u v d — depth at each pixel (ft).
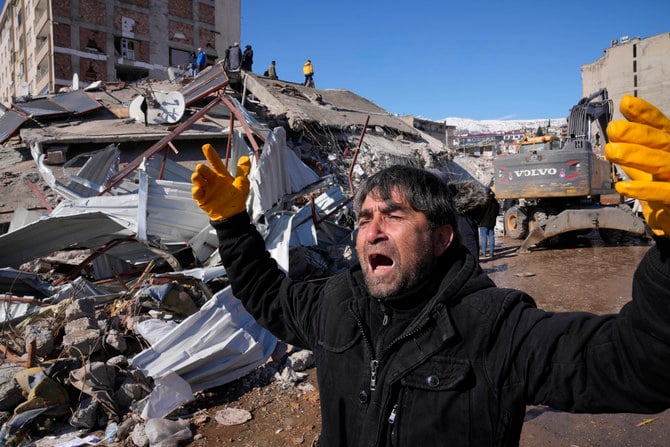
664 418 11.09
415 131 77.87
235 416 11.27
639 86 133.49
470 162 87.15
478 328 3.75
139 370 11.91
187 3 143.54
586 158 34.63
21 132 40.88
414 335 3.94
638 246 35.88
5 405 11.00
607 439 10.28
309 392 12.48
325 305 4.73
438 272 4.20
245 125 24.67
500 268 29.19
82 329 12.88
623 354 3.18
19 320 14.32
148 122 43.29
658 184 2.51
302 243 19.31
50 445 10.21
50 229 15.56
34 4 131.44
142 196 15.64
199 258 17.56
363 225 4.34
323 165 49.21
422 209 4.02
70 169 37.35
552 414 11.50
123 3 129.70
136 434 10.26
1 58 191.21
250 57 68.54
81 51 122.31
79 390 11.60
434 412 3.68
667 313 2.90
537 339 3.60
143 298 14.38
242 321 13.21
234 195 5.26
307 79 79.92
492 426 3.58
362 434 4.01
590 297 21.52
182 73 72.54
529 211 40.32
